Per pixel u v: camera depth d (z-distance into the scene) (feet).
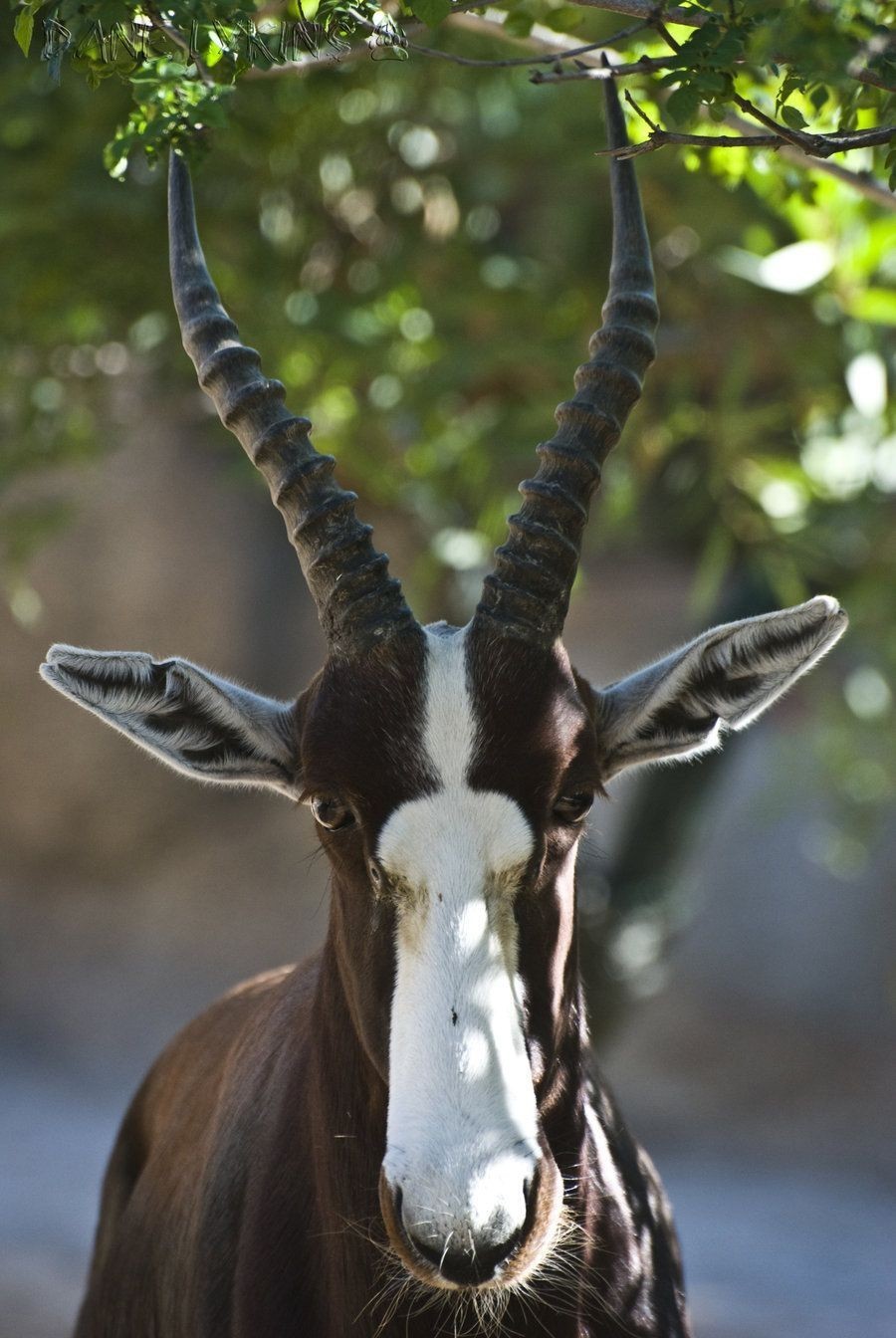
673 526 102.68
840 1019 162.91
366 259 85.76
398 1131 33.01
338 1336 40.14
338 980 39.88
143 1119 60.03
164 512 171.22
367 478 82.48
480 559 82.02
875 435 81.30
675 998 166.30
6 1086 149.38
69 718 174.09
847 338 75.36
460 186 84.99
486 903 34.71
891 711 89.51
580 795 36.88
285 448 39.52
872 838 108.27
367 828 35.68
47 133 73.15
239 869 181.88
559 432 39.86
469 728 35.68
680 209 75.72
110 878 180.04
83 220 75.15
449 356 78.07
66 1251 112.16
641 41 48.21
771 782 133.49
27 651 170.91
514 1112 33.22
